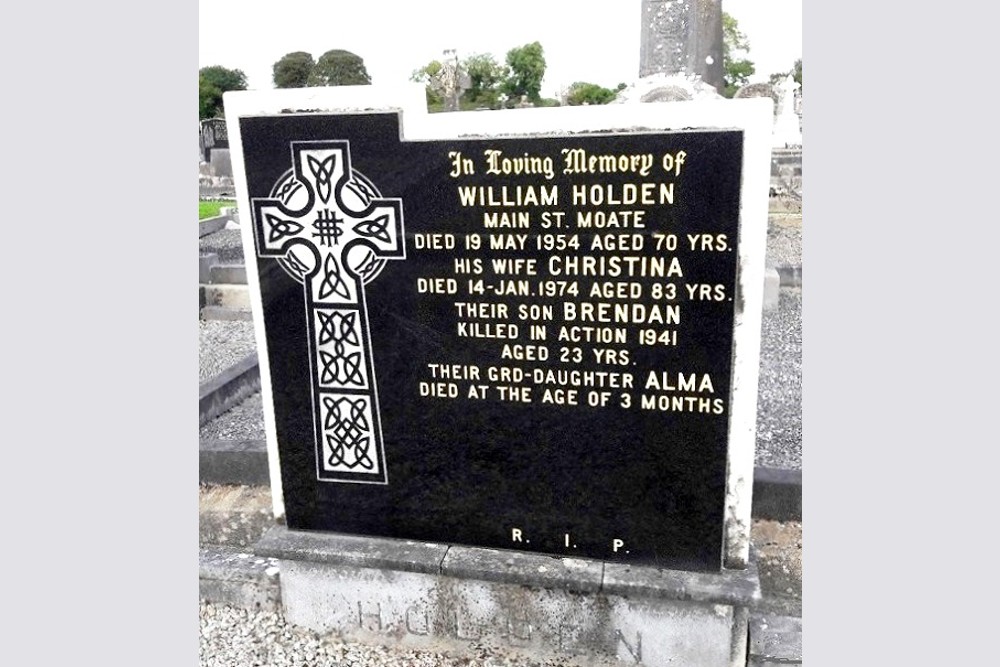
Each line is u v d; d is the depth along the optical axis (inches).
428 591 126.7
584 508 120.8
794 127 607.2
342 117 113.3
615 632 120.8
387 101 111.3
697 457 113.7
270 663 126.5
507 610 124.3
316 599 132.4
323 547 129.2
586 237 109.0
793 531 145.3
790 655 115.7
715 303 107.0
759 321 106.3
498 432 121.2
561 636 123.1
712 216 103.8
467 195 112.0
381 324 121.3
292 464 132.0
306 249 120.6
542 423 118.8
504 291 114.7
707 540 116.8
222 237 451.5
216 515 157.2
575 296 111.9
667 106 101.5
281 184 118.7
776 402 208.4
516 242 112.0
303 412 128.8
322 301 122.5
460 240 114.2
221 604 138.6
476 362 119.0
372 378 124.3
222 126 716.7
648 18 389.4
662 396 112.7
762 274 104.3
